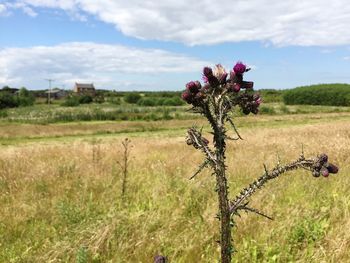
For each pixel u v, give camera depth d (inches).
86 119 2026.3
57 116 2011.6
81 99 4069.9
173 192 319.6
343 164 398.0
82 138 1242.0
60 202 290.8
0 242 242.4
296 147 525.7
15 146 988.6
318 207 271.1
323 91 3597.4
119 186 345.1
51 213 285.1
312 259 207.8
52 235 252.2
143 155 521.3
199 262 213.8
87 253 215.9
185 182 342.6
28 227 265.3
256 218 255.3
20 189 343.9
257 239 228.4
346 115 2090.3
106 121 1978.3
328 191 302.7
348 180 327.0
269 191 302.5
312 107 3122.5
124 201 312.5
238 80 87.0
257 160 440.8
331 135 732.0
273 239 229.6
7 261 219.1
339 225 237.0
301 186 318.7
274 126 1382.9
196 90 84.7
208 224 247.4
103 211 290.4
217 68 87.1
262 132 893.8
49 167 416.5
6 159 502.3
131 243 229.5
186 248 220.7
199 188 325.7
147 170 406.9
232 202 91.8
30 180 370.0
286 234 229.1
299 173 354.3
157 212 274.5
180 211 280.5
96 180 363.3
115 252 221.8
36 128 1504.7
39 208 295.9
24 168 431.8
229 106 85.9
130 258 217.8
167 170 398.0
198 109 85.1
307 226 235.6
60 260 209.6
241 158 453.1
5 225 264.2
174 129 1549.0
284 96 3860.7
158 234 236.7
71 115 2020.2
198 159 467.8
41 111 2561.5
